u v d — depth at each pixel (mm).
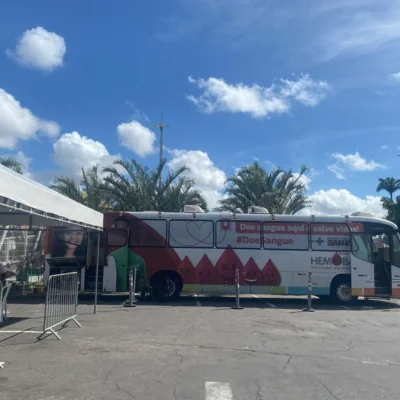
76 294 10555
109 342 8664
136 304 14984
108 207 26031
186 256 15977
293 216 16188
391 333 10234
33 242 19484
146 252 16031
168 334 9609
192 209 16594
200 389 5980
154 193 24609
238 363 7328
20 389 5824
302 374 6773
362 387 6188
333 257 15984
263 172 27141
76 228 13609
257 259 15930
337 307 15398
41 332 9484
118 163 24391
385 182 50375
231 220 16156
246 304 15781
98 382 6176
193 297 17703
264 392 5914
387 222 16203
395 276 15922
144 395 5699
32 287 17453
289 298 18234
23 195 7324
